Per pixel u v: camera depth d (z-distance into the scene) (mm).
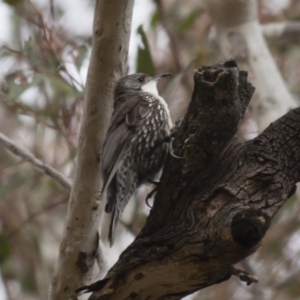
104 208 9836
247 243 7012
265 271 16594
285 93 12938
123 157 9812
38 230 16625
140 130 10117
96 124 9438
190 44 18109
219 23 13375
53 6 14250
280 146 7488
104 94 9352
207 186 7531
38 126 16375
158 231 7602
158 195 7711
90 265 9781
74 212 9680
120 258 7668
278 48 17234
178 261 7359
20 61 14555
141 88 11047
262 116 12820
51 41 12812
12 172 15883
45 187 16562
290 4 17422
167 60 16953
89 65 9352
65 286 9781
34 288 16156
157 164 10344
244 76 7809
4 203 16531
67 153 15750
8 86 12555
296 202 16562
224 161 7570
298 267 16562
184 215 7523
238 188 7340
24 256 16344
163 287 7496
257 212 7094
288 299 15867
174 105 16938
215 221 7195
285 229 17109
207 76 7367
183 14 16797
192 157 7602
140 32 12602
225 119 7465
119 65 9312
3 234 15898
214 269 7332
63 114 13219
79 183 9602
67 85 12547
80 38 14906
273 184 7344
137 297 7535
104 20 9133
